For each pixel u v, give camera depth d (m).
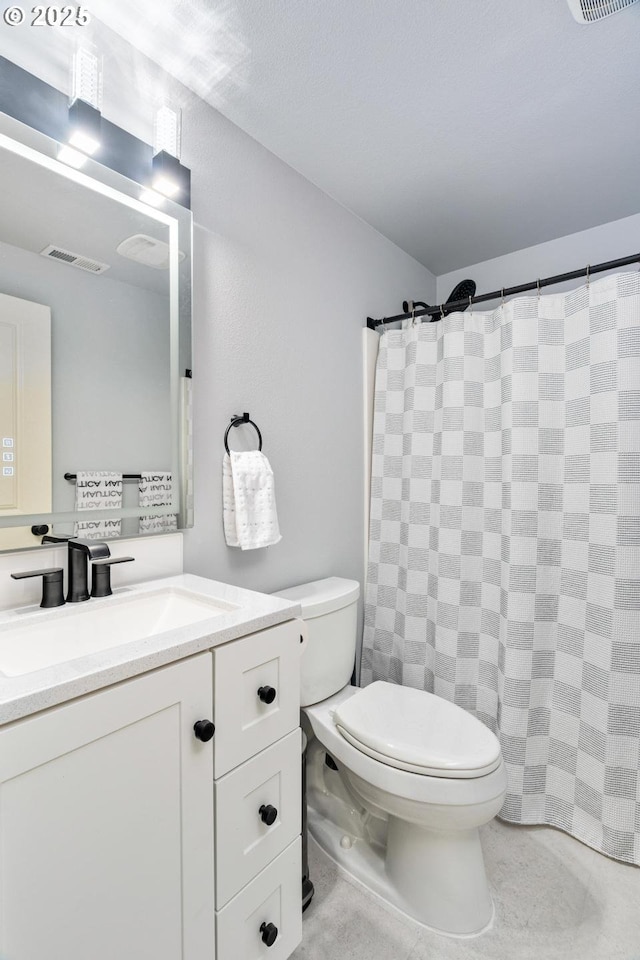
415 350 1.94
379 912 1.24
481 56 1.22
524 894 1.29
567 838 1.52
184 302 1.25
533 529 1.59
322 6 1.07
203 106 1.34
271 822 0.90
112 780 0.66
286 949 0.98
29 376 0.97
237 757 0.86
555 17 1.11
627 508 1.44
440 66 1.25
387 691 1.49
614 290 1.46
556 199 1.89
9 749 0.55
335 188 1.79
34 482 0.98
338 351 1.87
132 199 1.14
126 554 1.15
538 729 1.59
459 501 1.78
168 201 1.21
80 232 1.05
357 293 1.98
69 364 1.03
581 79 1.30
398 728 1.28
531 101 1.38
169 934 0.75
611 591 1.46
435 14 1.10
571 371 1.58
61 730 0.60
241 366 1.45
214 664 0.81
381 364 2.05
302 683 1.43
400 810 1.18
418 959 1.12
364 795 1.29
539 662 1.59
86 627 0.97
